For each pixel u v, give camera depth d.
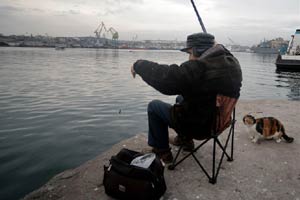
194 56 2.56
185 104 2.53
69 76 23.61
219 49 2.40
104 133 6.99
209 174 2.99
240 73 2.48
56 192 2.86
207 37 2.50
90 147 5.89
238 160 3.36
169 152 3.10
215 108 2.46
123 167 2.45
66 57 66.12
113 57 74.81
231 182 2.85
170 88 2.40
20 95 13.05
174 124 2.68
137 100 12.40
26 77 21.69
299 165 3.24
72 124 7.84
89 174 3.11
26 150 5.65
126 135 6.84
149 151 3.71
